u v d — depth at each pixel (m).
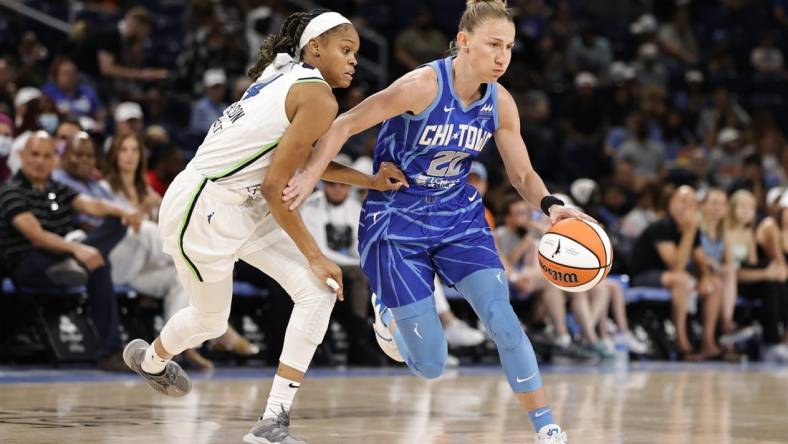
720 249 13.82
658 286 13.23
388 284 5.18
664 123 18.86
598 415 6.70
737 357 13.50
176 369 5.71
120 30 16.12
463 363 12.16
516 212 12.21
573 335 12.79
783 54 23.36
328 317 5.04
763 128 18.81
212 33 15.60
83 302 10.14
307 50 5.07
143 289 10.09
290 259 5.05
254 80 5.28
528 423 6.18
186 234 4.95
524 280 11.98
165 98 14.98
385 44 19.06
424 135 5.05
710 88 21.19
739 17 23.61
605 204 14.76
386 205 5.20
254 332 11.02
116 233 9.68
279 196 4.78
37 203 9.57
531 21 21.34
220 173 4.88
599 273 5.17
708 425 6.20
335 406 7.05
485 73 4.95
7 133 10.92
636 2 23.45
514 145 5.33
